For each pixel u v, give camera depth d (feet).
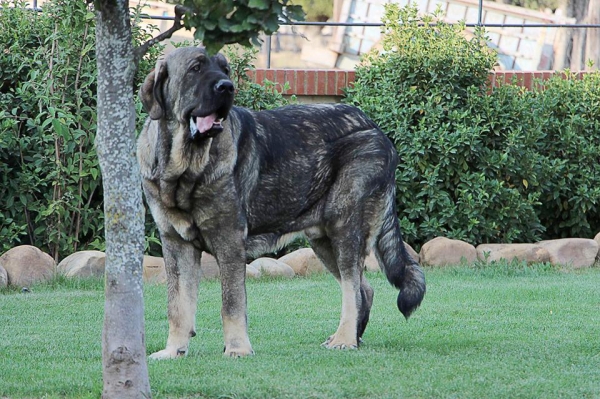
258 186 25.58
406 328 29.27
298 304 33.78
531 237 46.03
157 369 22.47
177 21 17.31
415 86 45.03
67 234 40.91
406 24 46.37
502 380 21.49
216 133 22.72
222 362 23.40
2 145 38.83
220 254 24.57
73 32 39.17
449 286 37.86
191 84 22.72
